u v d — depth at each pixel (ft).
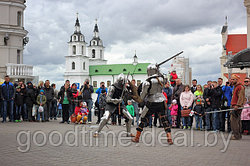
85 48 408.26
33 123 49.44
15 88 51.42
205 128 44.42
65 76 398.21
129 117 32.27
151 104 28.04
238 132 32.09
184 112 43.88
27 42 124.88
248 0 87.76
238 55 49.83
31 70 119.65
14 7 118.11
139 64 390.42
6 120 56.18
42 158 19.93
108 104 32.22
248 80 39.93
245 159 20.51
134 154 21.94
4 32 116.26
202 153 22.68
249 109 39.11
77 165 18.01
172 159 20.20
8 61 117.50
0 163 18.03
